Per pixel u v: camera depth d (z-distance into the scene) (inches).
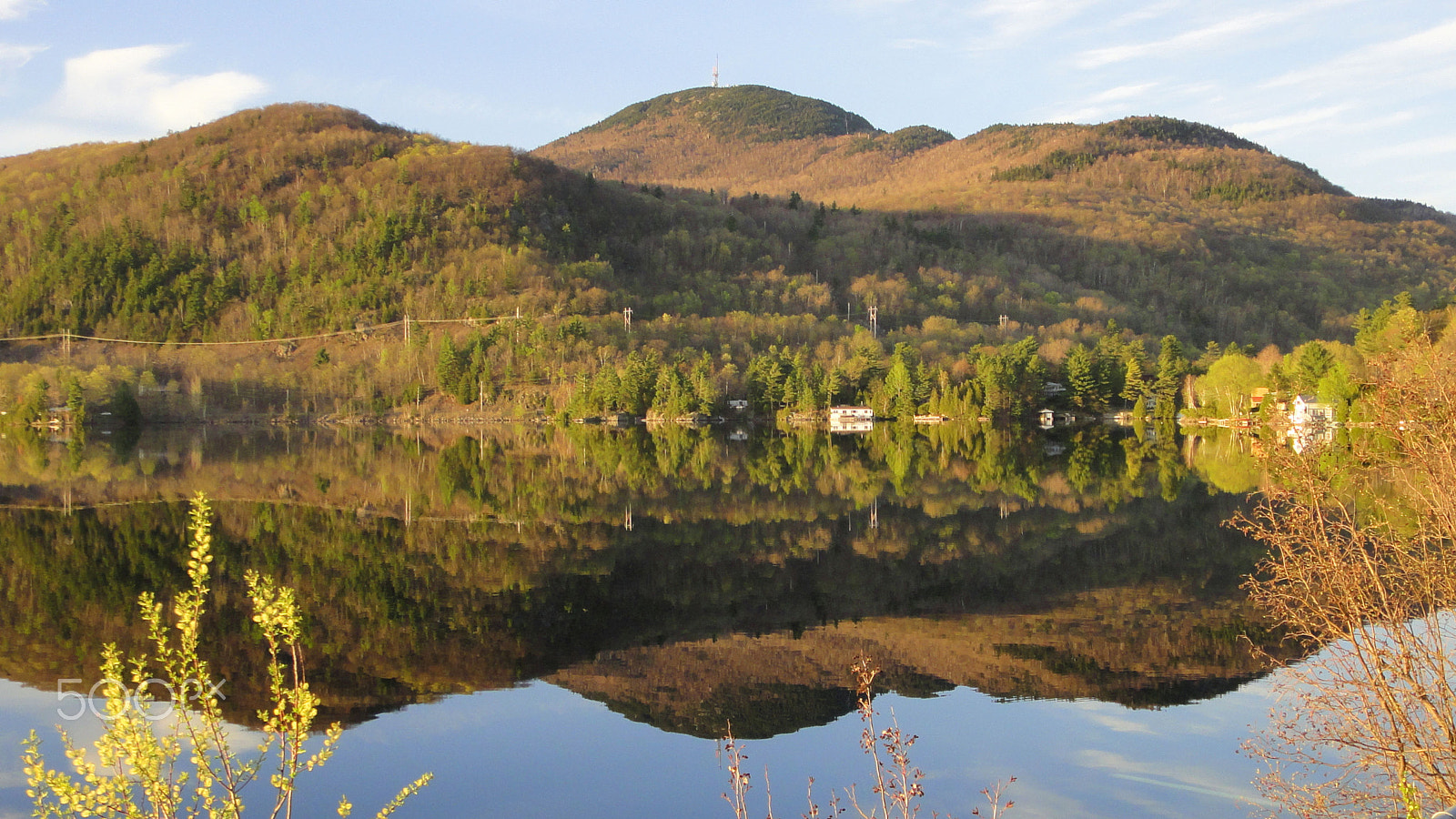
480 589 1201.4
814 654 928.3
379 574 1282.0
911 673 863.7
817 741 713.0
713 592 1178.6
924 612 1072.2
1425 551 429.4
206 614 1074.1
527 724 752.3
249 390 5693.9
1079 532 1541.6
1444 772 435.8
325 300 7062.0
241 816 587.2
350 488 2262.6
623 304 7135.8
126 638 980.6
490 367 5905.5
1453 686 447.2
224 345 6752.0
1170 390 4918.8
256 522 1728.6
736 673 874.1
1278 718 669.9
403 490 2225.6
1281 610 480.1
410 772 663.8
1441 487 420.2
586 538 1555.1
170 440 4170.8
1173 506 1797.5
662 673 874.1
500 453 3348.9
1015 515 1731.1
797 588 1198.9
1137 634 967.6
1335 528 448.5
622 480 2391.7
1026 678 843.4
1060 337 6653.5
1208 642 936.3
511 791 631.2
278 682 376.5
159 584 1219.2
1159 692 799.1
